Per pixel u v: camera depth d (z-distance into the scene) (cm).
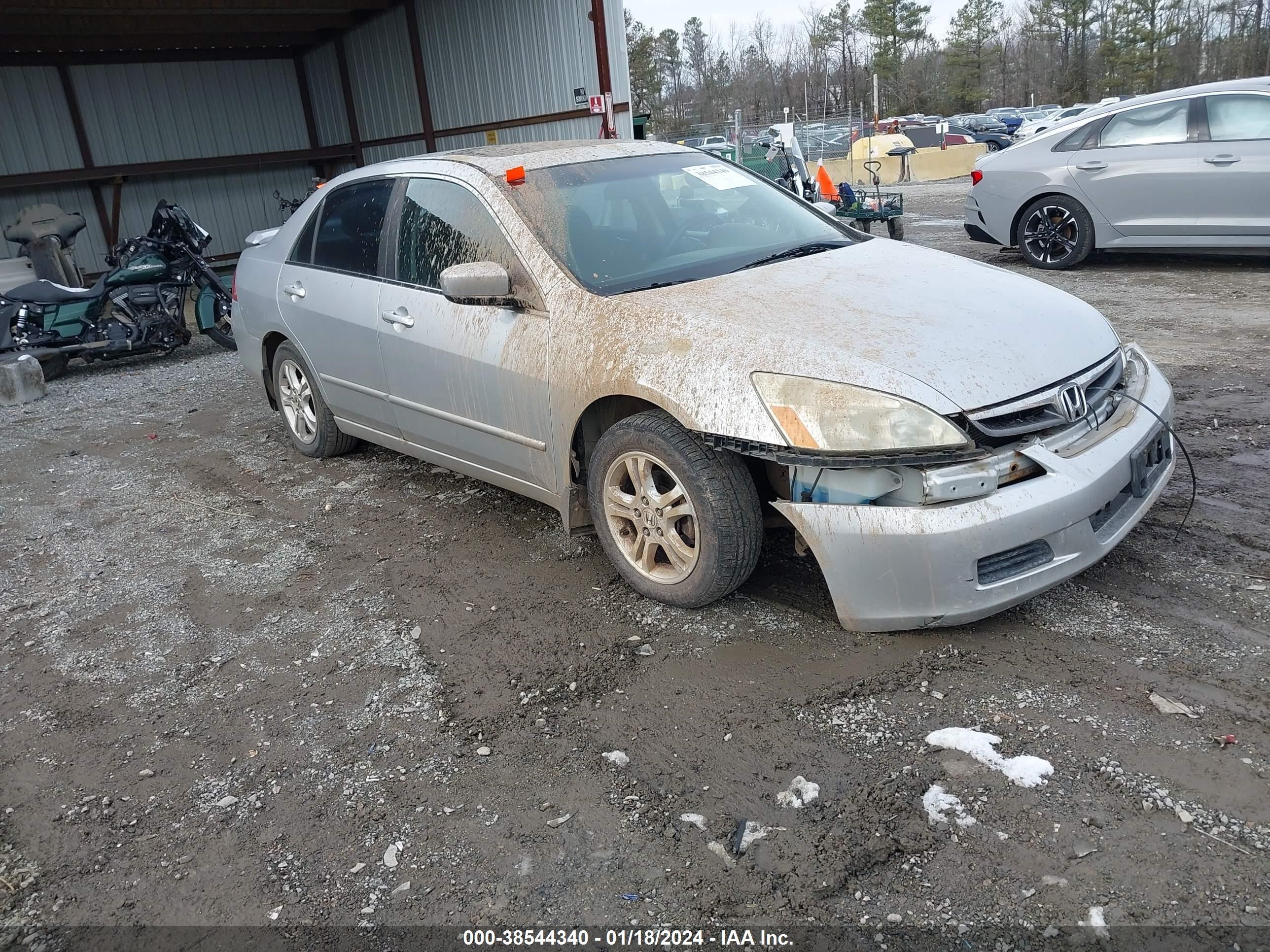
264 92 1792
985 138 3562
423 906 211
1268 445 424
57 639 355
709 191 409
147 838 242
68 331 846
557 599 345
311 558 406
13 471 583
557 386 335
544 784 246
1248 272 826
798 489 280
